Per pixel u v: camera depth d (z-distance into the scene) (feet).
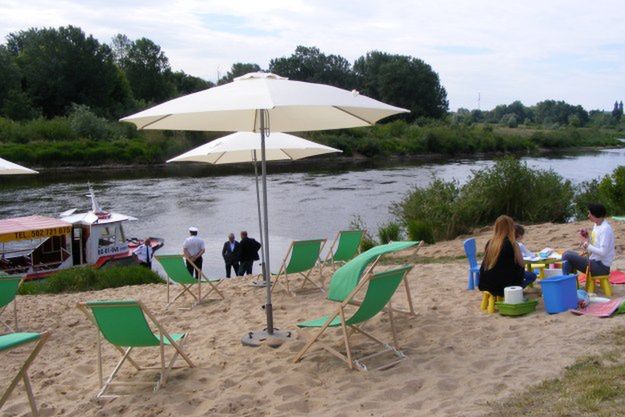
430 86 409.69
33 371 25.31
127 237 91.30
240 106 19.74
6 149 195.42
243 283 42.22
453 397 18.51
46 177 170.40
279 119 26.30
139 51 363.15
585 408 16.25
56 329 32.19
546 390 18.01
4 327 33.37
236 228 96.73
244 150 36.60
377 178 159.43
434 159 239.30
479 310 28.02
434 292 32.22
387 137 266.36
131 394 21.50
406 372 21.16
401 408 18.11
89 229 76.59
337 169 188.03
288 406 19.20
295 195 127.85
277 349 24.77
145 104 325.01
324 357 23.29
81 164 203.92
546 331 23.79
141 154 212.43
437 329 25.44
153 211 112.47
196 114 24.50
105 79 305.53
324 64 451.53
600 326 23.57
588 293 28.09
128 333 21.48
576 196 79.56
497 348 22.56
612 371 18.70
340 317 22.62
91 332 31.30
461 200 70.54
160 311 35.12
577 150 309.01
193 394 21.12
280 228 94.53
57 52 296.30
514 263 26.89
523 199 74.84
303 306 32.81
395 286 22.13
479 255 47.85
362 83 444.96
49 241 75.00
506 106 643.45
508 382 19.11
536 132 335.26
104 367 24.98
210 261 77.20
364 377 20.99
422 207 70.54
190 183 153.07
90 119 229.25
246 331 28.45
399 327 26.32
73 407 20.93
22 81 297.12
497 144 290.56
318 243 36.11
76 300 41.01
